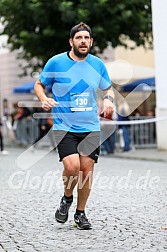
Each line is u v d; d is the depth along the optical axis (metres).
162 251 7.01
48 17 23.98
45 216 9.33
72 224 8.66
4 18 25.12
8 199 11.10
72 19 23.33
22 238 7.85
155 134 23.48
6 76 36.34
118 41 25.33
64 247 7.31
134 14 24.62
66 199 8.44
